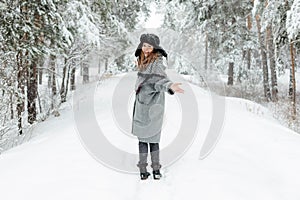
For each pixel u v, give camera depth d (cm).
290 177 375
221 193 318
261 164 416
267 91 1619
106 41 1228
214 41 1870
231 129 577
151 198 317
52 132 699
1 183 340
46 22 888
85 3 1014
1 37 819
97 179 344
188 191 326
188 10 1859
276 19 1279
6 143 729
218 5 1734
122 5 1564
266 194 328
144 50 362
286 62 1612
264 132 576
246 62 2272
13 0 861
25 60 859
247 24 1869
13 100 727
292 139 538
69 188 317
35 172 362
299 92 1870
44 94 1199
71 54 1173
